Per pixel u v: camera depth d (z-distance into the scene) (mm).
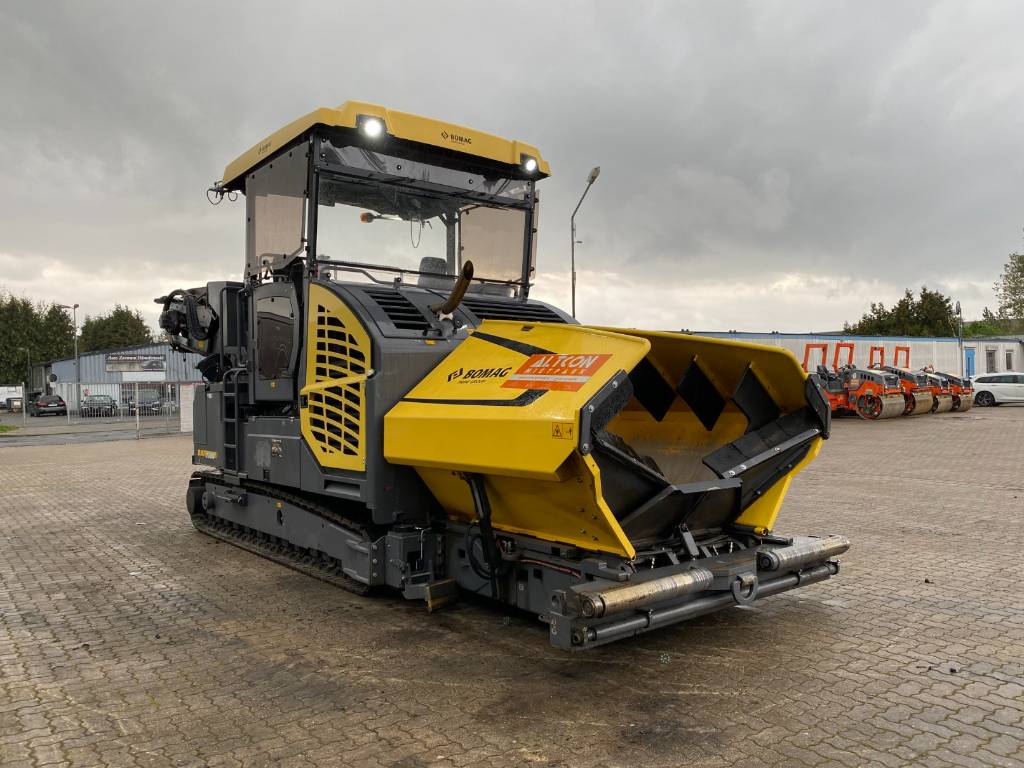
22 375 64125
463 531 4773
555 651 4293
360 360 4848
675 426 5141
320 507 5699
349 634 4633
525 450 3645
